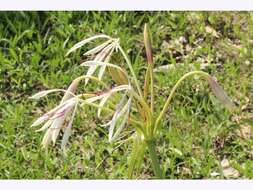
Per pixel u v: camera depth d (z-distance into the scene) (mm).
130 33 1690
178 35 1685
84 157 1463
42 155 1453
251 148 1468
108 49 1179
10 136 1486
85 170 1439
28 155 1457
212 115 1505
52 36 1685
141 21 1719
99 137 1499
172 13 1727
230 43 1668
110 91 1085
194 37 1682
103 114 1522
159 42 1679
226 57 1636
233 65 1606
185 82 1570
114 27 1696
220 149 1468
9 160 1451
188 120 1505
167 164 1430
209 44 1660
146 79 1167
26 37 1691
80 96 1104
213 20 1708
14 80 1595
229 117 1518
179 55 1651
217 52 1647
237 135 1482
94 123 1517
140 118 1278
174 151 1442
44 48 1680
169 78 1581
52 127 1077
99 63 1134
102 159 1452
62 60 1637
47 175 1431
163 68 1610
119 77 1159
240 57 1628
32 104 1559
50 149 1473
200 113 1521
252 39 1664
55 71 1631
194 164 1435
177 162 1449
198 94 1555
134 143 1187
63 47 1641
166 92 1569
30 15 1717
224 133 1479
